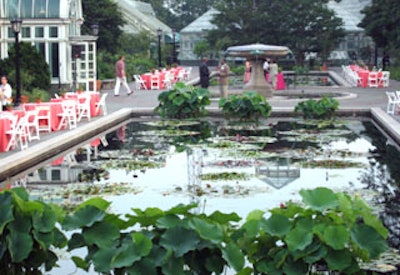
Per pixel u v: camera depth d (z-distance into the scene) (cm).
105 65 4138
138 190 1261
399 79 4269
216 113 2444
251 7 6156
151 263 686
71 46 3231
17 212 728
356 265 698
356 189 1261
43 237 725
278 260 697
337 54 7081
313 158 1577
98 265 699
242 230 720
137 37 5638
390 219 1062
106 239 717
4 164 1373
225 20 6206
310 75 5419
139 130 2108
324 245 693
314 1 6081
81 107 2152
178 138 1905
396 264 842
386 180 1347
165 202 1177
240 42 6138
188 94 2398
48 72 3000
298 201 1168
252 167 1479
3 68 2864
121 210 1120
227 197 1210
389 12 5094
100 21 4675
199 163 1524
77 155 1658
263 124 2245
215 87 3797
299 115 2461
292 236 691
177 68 4409
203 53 6444
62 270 842
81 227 720
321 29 6106
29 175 1415
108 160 1574
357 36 7100
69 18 3228
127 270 682
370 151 1684
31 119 1812
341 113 2473
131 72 4431
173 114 2408
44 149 1591
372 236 699
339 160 1554
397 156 1608
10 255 722
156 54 5769
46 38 3183
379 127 2155
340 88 3650
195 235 696
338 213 730
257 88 3128
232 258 693
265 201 1179
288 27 6081
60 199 1190
